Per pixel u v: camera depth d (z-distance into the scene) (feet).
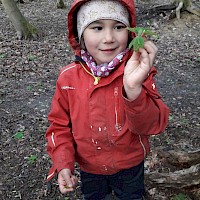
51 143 7.23
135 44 5.23
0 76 21.59
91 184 7.71
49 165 12.80
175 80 21.57
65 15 38.17
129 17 6.79
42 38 29.40
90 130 6.91
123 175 7.49
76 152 7.38
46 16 37.68
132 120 6.07
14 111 17.06
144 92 5.87
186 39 29.58
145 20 33.68
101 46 6.59
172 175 10.64
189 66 24.00
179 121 15.97
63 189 6.89
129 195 7.64
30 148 13.83
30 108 17.46
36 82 20.84
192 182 10.46
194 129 15.29
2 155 13.42
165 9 34.71
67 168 6.97
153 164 11.98
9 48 26.66
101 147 7.00
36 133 14.90
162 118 6.36
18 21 28.91
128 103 5.82
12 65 23.32
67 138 7.24
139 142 7.09
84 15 6.68
